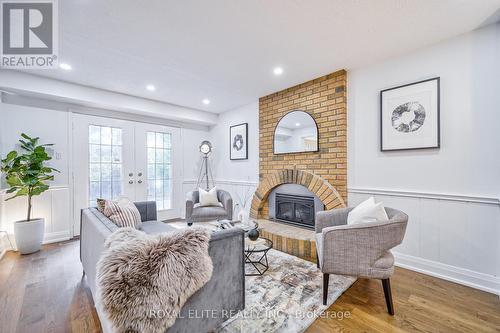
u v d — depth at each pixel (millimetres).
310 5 1688
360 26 1951
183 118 4473
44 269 2369
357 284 2053
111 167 3861
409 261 2365
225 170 4816
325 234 1754
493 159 1949
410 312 1661
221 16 1813
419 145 2307
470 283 2021
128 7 1699
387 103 2520
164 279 1089
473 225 2029
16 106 3002
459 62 2098
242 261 1550
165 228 2496
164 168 4551
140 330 1018
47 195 3197
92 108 3656
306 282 2082
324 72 2891
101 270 1036
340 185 2824
